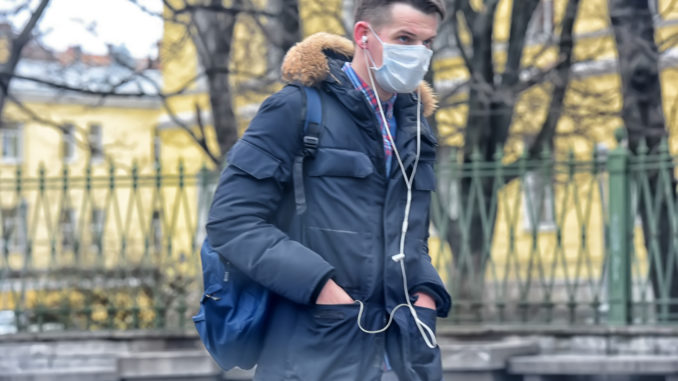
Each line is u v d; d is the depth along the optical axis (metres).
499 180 13.21
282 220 4.96
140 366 12.14
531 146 22.44
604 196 13.26
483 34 20.31
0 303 14.98
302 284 4.70
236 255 4.81
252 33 22.58
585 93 22.41
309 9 22.80
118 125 57.59
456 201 14.12
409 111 5.18
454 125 22.27
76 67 21.16
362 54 5.07
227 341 4.95
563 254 13.12
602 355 12.45
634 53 19.73
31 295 15.25
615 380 11.99
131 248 16.69
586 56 23.16
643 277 14.70
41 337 13.34
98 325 15.52
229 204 4.84
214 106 20.53
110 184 14.12
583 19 24.53
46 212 14.24
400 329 4.91
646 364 11.85
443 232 13.44
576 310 13.38
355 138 4.92
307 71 4.92
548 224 15.59
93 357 13.16
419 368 4.98
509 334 12.85
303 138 4.88
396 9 4.94
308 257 4.73
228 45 20.59
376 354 4.90
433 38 5.07
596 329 12.51
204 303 5.00
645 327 12.30
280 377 4.90
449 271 13.41
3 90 19.11
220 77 20.48
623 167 12.86
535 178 15.25
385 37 4.98
